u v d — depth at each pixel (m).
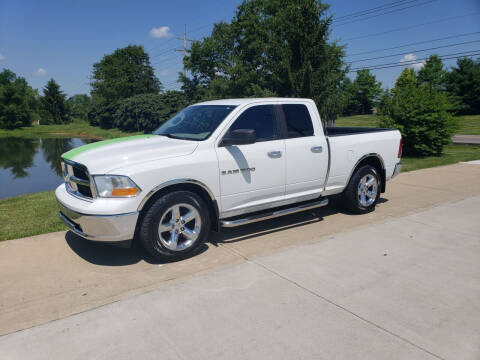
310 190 5.32
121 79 77.06
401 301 3.27
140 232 3.94
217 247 4.58
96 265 4.06
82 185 4.03
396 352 2.58
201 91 45.81
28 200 7.52
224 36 42.47
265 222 5.61
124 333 2.82
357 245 4.62
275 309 3.14
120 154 3.99
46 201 7.31
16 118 81.56
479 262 4.11
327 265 4.03
